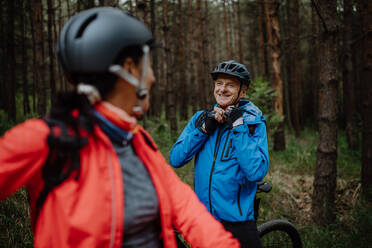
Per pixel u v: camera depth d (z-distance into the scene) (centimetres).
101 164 73
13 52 1069
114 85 76
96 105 76
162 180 88
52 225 70
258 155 164
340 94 1251
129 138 80
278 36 741
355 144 826
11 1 1032
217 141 178
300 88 1302
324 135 342
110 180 73
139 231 81
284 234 284
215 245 88
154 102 1583
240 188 171
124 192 77
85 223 68
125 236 79
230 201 170
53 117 71
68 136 68
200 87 1294
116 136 78
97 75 73
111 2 405
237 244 91
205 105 1262
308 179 517
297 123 1078
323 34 331
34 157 66
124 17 76
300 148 792
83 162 71
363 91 424
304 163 630
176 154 188
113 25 73
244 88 184
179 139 191
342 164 646
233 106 176
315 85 1248
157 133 754
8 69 1150
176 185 96
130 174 80
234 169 170
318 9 321
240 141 163
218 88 183
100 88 74
